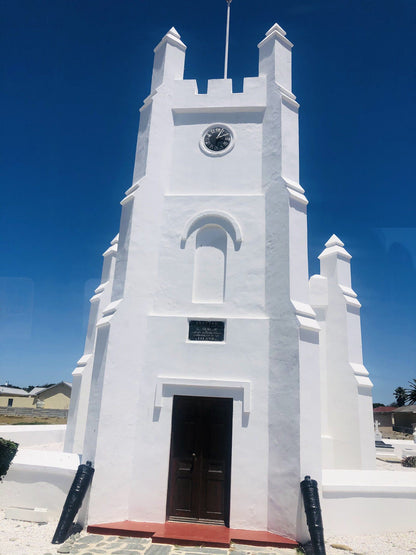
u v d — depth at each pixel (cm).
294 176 1298
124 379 1135
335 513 1036
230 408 1121
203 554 891
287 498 1009
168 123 1397
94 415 1102
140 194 1284
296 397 1055
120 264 1252
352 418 1596
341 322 1711
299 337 1090
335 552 931
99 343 1180
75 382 1750
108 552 870
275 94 1353
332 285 1777
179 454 1110
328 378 1689
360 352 1708
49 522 1035
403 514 1093
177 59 1473
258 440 1080
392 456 2533
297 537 968
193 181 1351
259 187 1314
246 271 1231
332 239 1877
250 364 1138
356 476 1131
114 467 1070
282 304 1150
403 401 8756
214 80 1420
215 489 1080
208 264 1280
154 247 1277
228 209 1293
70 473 1076
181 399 1146
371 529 1057
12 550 845
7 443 1103
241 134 1370
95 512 1020
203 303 1224
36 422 4178
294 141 1333
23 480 1108
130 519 1060
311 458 1034
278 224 1226
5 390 5478
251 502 1043
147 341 1192
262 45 1453
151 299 1238
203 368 1152
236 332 1166
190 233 1295
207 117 1402
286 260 1176
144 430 1120
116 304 1180
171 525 1035
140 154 1373
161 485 1077
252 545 956
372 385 1644
